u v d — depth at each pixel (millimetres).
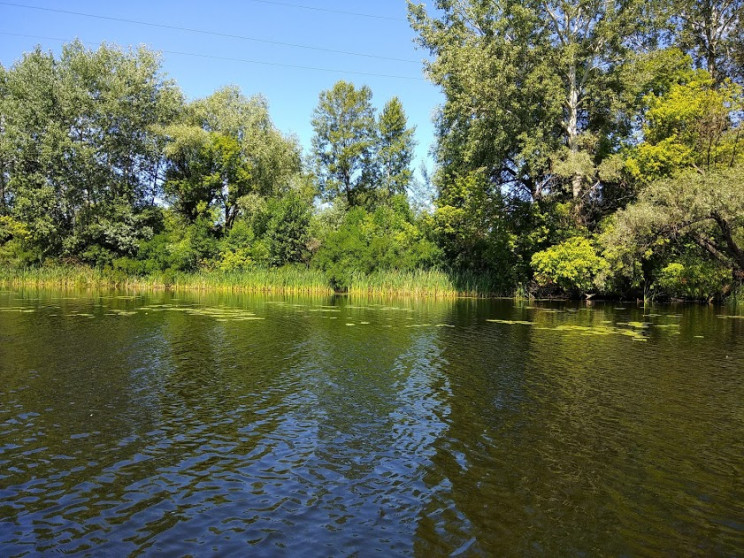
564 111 31203
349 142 55406
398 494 5773
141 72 39500
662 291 31656
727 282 29375
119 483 5941
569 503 5652
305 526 5094
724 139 23891
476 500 5676
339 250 35094
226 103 44375
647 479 6238
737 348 14328
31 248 38031
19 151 36156
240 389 9734
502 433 7656
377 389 9852
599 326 18922
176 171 44469
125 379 10305
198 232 39125
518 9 26438
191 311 21703
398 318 20516
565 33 29297
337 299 30047
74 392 9367
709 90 24188
